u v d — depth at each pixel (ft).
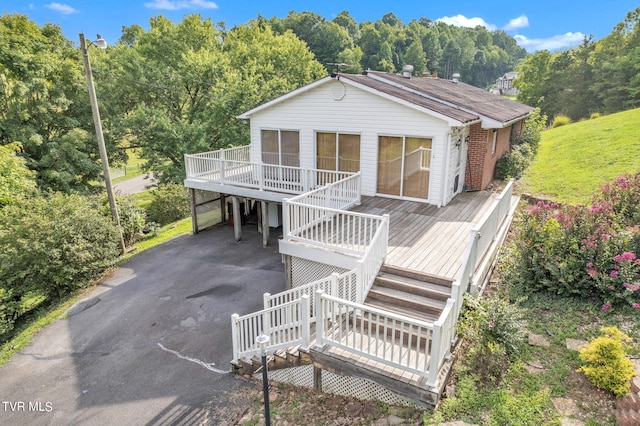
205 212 52.01
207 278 37.86
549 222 25.00
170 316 31.42
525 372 17.70
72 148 70.64
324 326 19.93
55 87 71.20
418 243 27.91
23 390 24.00
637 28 143.13
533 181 50.29
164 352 26.84
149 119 78.64
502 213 32.40
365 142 39.42
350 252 25.52
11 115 66.54
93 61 86.53
